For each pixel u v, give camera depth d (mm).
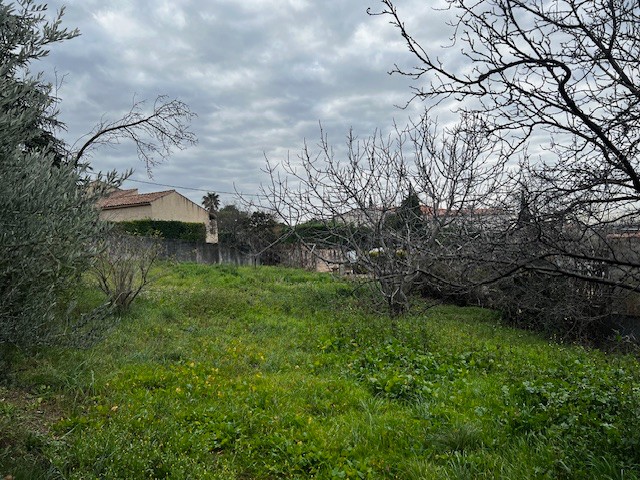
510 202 4422
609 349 9633
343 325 9812
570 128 3410
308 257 23562
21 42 3920
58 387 5660
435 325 10547
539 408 5008
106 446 4035
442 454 4258
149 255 11250
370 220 10375
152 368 6641
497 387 6059
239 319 10641
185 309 11109
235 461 4305
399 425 4875
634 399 4656
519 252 3611
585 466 3750
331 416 5230
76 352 6625
